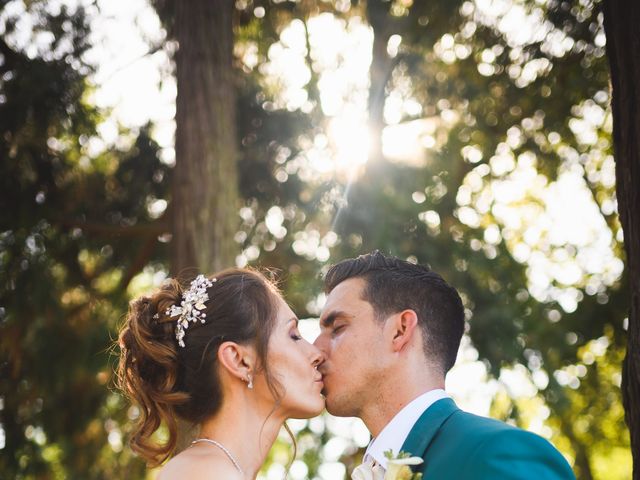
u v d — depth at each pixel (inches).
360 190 325.4
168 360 123.1
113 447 342.6
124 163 329.4
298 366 124.4
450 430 115.4
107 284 343.6
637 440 121.9
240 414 122.5
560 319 351.3
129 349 128.9
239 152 324.2
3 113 292.5
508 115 333.4
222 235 277.7
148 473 344.2
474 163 350.6
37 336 320.5
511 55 308.0
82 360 319.9
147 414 124.5
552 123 330.6
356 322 127.2
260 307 124.6
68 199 320.5
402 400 123.9
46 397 325.4
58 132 302.5
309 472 356.5
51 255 324.2
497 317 319.9
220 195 279.0
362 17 338.0
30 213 313.7
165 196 333.4
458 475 109.3
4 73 293.4
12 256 317.4
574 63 293.9
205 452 119.4
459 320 130.3
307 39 336.2
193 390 122.7
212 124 281.3
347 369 125.8
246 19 328.5
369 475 117.3
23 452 325.4
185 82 283.4
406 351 125.1
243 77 328.2
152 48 315.0
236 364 122.5
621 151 124.2
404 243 318.3
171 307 125.8
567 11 259.9
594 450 455.5
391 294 126.9
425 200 328.2
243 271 129.6
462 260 324.5
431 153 339.0
